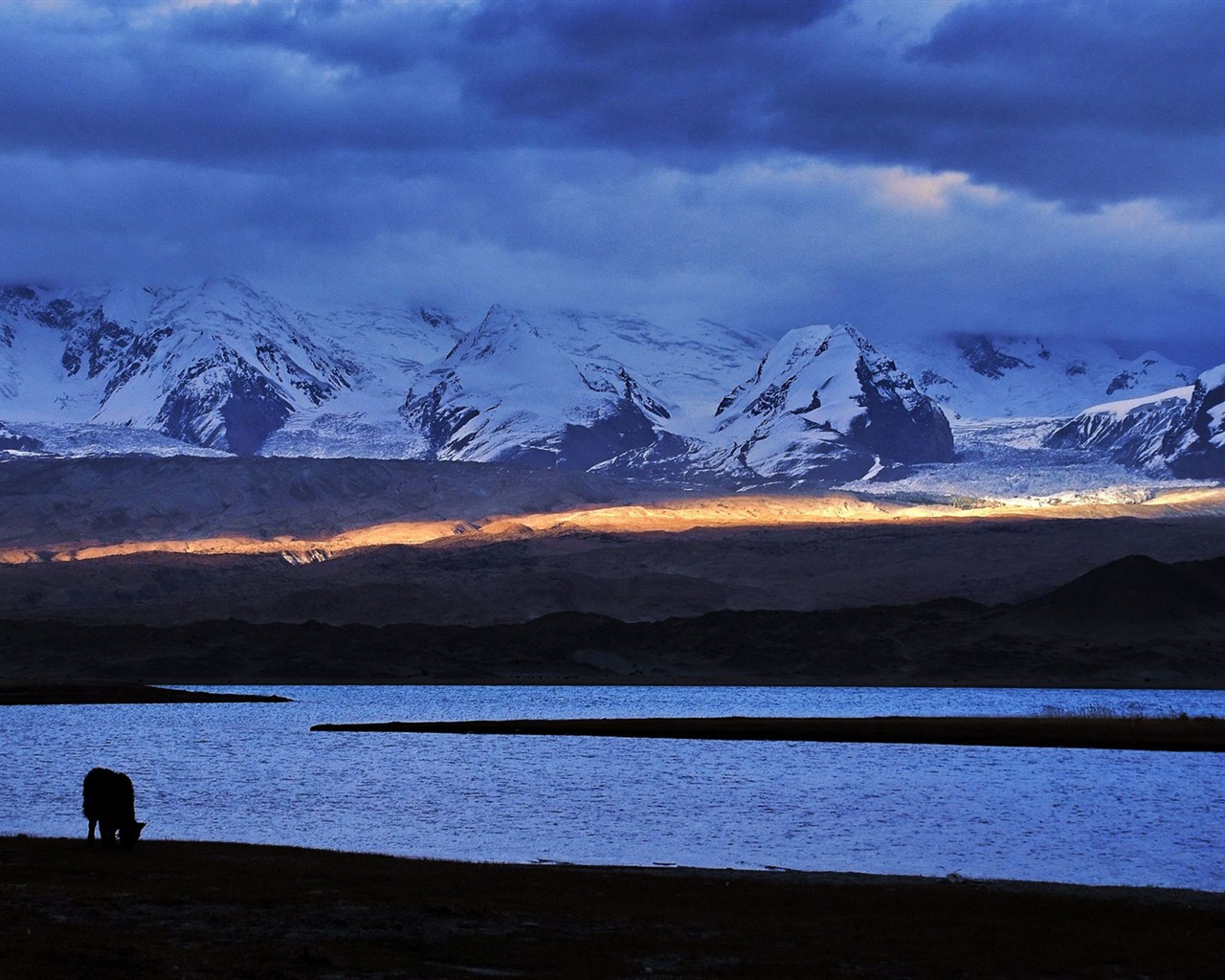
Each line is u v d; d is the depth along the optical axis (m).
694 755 179.88
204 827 116.25
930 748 187.62
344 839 109.50
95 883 74.69
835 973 57.91
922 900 75.12
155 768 166.12
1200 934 66.00
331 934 63.72
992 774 155.38
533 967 58.50
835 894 76.69
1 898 69.31
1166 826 115.44
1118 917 70.19
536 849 104.81
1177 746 186.75
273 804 131.50
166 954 58.03
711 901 73.88
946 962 60.00
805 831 113.81
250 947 60.59
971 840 108.38
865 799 133.38
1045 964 59.84
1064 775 153.25
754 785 146.00
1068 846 105.62
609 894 75.44
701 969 58.41
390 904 70.50
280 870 81.19
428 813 123.44
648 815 121.50
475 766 167.12
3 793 141.00
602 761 172.75
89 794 89.75
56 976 53.97
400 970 57.34
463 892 74.88
